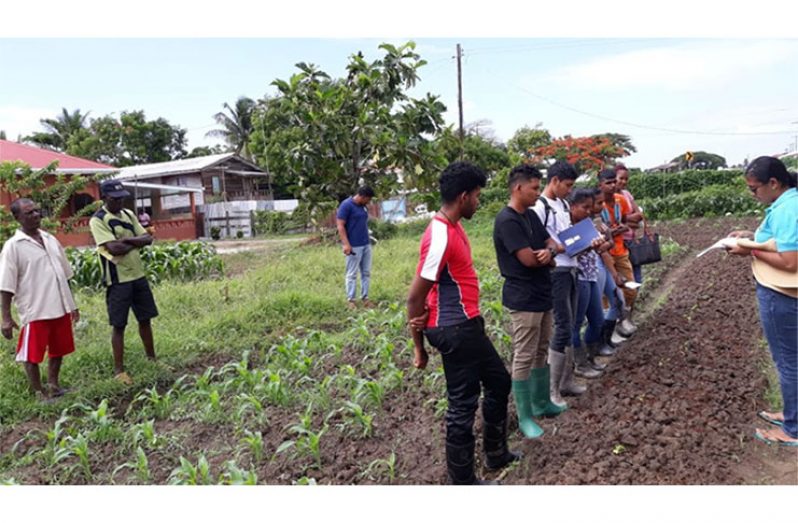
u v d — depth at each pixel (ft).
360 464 13.30
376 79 53.62
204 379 17.85
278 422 15.89
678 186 83.66
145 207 93.86
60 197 47.37
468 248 11.34
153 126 134.92
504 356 19.53
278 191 124.06
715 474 11.37
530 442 13.42
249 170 106.42
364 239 28.14
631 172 97.81
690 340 19.19
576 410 14.75
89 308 27.96
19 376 19.22
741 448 12.55
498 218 12.95
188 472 12.12
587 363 17.72
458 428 11.23
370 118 53.78
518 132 140.26
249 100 135.23
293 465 13.43
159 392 19.25
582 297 16.58
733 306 24.04
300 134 58.80
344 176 56.39
